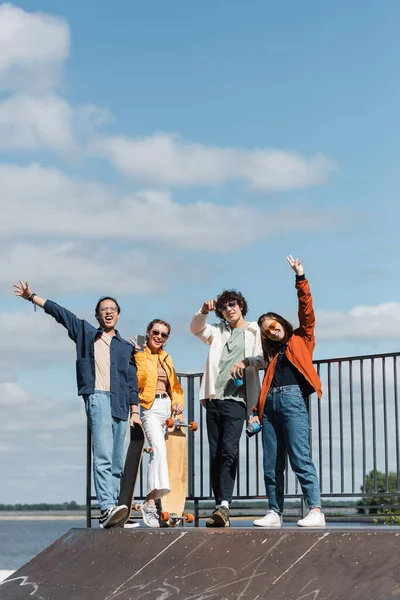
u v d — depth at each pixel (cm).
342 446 848
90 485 909
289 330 704
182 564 618
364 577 520
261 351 763
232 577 580
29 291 761
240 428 748
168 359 806
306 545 570
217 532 627
